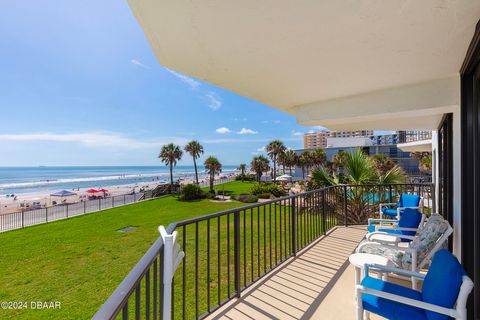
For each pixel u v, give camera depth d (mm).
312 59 1932
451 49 1735
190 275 4938
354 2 1219
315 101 3164
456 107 2326
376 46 1708
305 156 37281
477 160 1733
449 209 3156
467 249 1943
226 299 2279
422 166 19953
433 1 1197
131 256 7754
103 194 30516
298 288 2479
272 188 22203
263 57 1896
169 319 1195
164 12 1326
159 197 25047
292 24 1433
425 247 2244
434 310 1253
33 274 6551
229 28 1486
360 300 1533
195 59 1931
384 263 2008
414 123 4086
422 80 2406
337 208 6262
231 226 9805
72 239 10219
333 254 3377
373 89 2689
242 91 2762
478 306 1698
